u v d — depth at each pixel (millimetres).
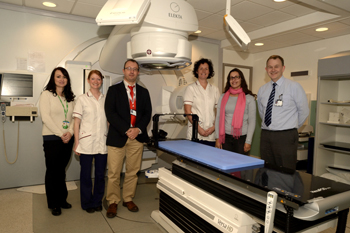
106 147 2416
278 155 2252
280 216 1220
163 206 2158
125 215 2391
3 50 2994
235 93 2529
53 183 2365
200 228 1666
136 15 1430
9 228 2117
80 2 2893
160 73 3799
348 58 3035
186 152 1782
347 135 3580
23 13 3064
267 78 5004
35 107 3074
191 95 2729
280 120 2232
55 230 2096
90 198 2482
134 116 2357
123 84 2363
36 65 3158
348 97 3557
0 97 2982
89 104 2352
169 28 1770
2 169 3064
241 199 1381
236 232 1312
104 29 3533
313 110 4199
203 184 1670
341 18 3045
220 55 4633
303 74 4332
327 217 1354
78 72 2994
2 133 3037
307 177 1360
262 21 3566
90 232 2076
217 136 2625
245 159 1606
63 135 2311
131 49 1964
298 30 3553
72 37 3346
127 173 2529
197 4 2949
